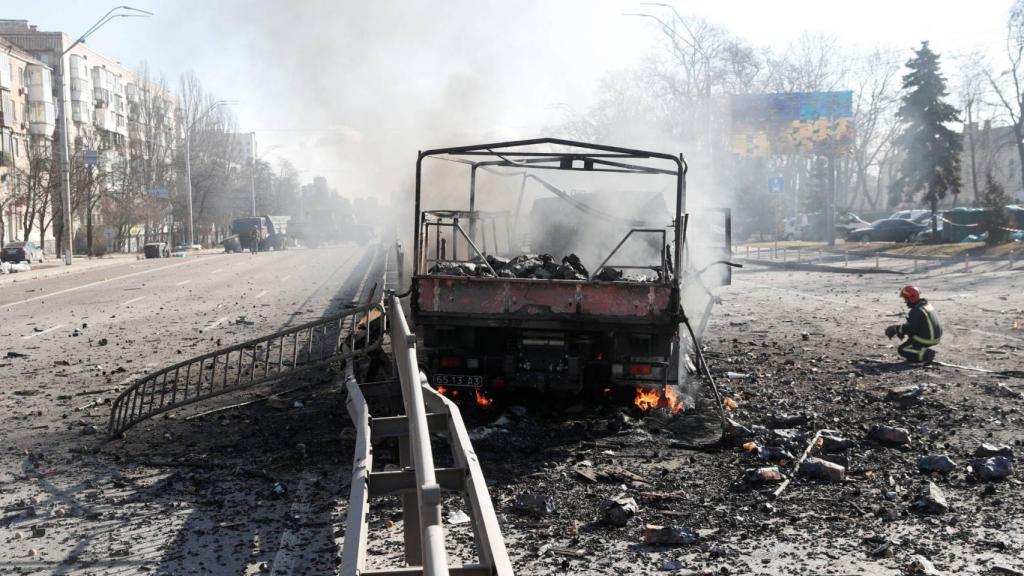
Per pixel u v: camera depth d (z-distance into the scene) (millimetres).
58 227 60625
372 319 10406
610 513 5824
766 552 5262
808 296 23797
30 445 8367
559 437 8359
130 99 88188
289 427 8898
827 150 51781
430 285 9227
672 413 9383
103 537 5672
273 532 5727
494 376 9234
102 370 12883
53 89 71438
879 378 11242
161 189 71500
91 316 20547
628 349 9133
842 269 34062
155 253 59188
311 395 10641
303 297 24469
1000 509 6004
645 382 9141
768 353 13539
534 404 9688
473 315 9172
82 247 68812
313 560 5184
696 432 8516
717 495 6445
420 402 4633
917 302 12438
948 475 6883
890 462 7289
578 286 9016
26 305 23938
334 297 24188
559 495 6484
